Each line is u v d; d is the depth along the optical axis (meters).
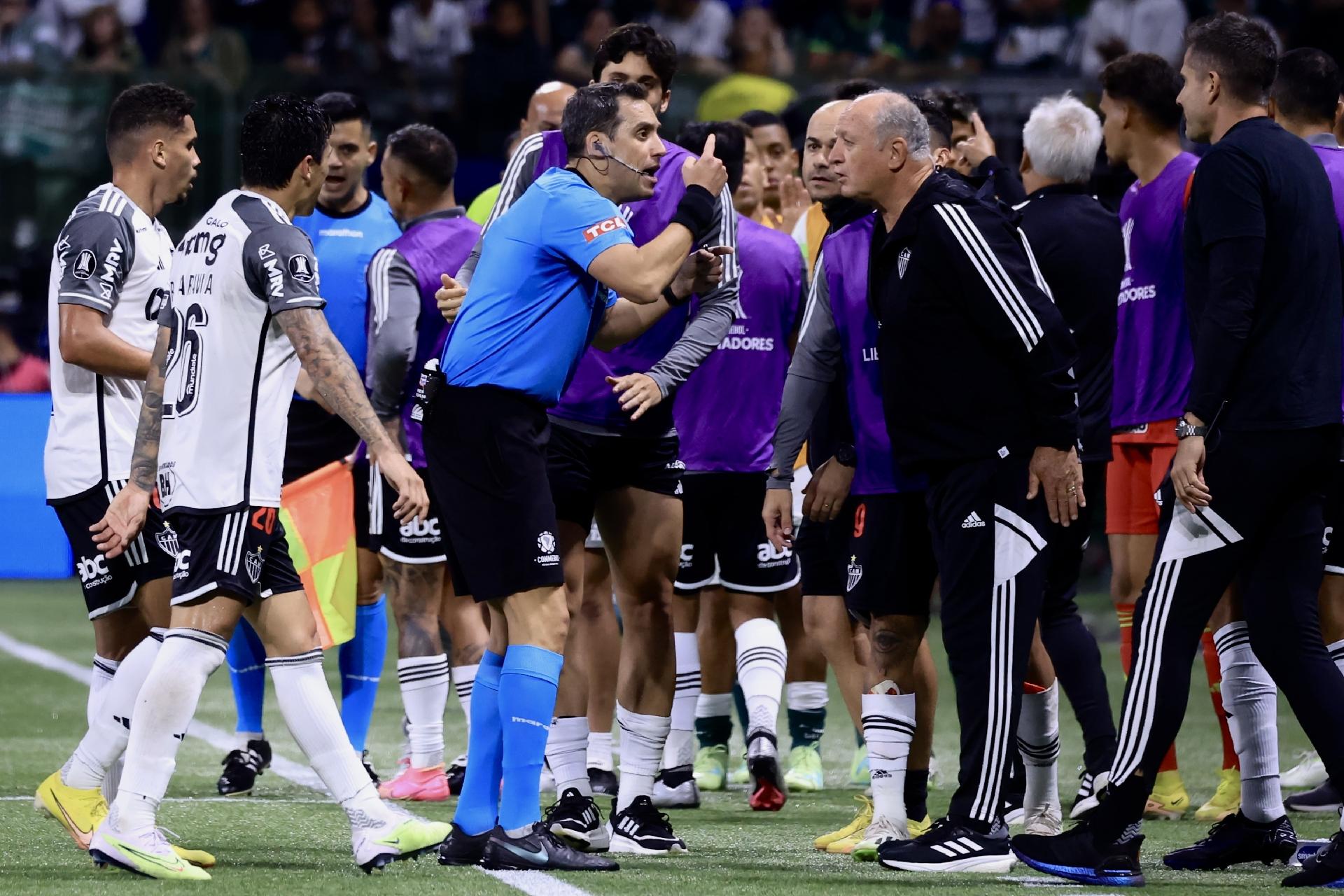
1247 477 14.74
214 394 14.83
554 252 15.11
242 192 15.46
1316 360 14.91
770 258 20.55
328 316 22.62
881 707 16.44
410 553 20.80
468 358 15.12
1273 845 16.05
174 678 14.70
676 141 20.73
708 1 60.28
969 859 15.00
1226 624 16.39
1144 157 20.64
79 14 60.75
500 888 14.09
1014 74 54.97
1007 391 14.91
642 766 16.98
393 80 54.16
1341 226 17.86
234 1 59.66
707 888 14.21
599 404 16.80
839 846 16.77
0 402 49.75
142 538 16.14
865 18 57.97
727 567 20.59
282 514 20.19
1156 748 14.79
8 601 48.53
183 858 14.98
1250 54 15.40
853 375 16.38
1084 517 18.25
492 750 15.61
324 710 14.99
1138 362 20.53
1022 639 14.96
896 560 16.25
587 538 20.41
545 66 54.38
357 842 14.89
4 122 52.75
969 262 14.66
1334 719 14.83
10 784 20.55
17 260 52.66
